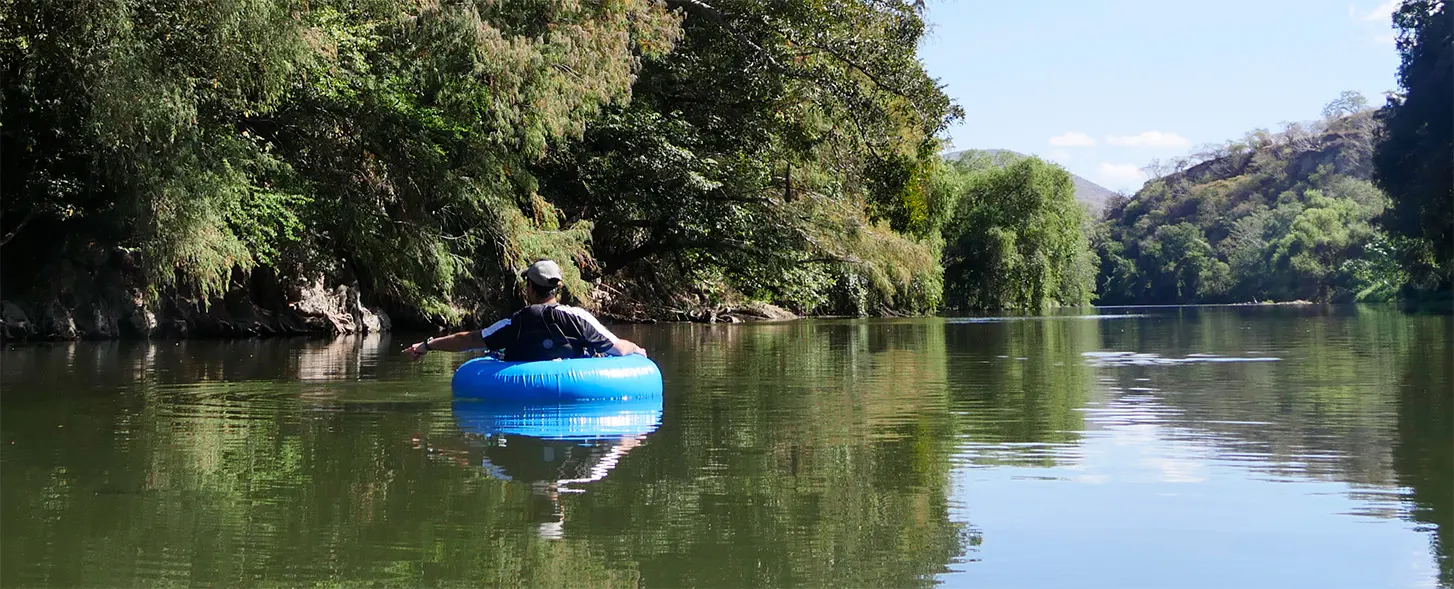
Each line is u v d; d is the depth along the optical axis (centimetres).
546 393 617
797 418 558
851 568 263
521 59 1579
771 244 2458
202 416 564
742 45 2223
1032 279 5547
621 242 2589
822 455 432
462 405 611
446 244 1856
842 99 2312
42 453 436
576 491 356
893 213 2602
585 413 574
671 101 2381
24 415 574
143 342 1499
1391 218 4822
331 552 277
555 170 2202
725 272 2675
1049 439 478
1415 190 4453
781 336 1767
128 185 1348
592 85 1664
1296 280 9856
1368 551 276
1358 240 9369
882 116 2325
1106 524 309
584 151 2194
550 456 427
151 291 1475
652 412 587
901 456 429
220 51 1286
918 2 2292
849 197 2627
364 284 2083
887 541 290
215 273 1404
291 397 662
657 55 1934
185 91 1278
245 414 571
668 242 2461
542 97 1623
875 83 2312
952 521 313
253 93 1542
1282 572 258
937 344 1448
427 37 1636
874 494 352
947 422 541
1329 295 9481
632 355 677
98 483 369
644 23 1820
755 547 283
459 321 1964
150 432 500
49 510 326
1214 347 1314
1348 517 314
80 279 1579
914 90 2294
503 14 1680
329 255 1803
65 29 1240
